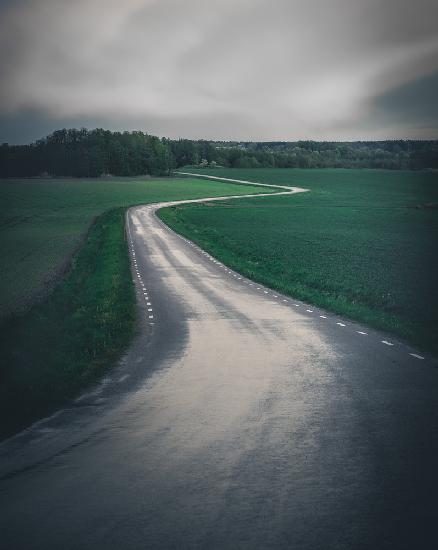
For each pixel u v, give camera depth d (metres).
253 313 25.62
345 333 21.12
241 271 40.53
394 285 34.84
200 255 51.03
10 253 54.38
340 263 46.75
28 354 18.08
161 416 11.80
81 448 9.99
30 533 6.89
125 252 51.62
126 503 7.68
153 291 32.09
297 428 10.81
